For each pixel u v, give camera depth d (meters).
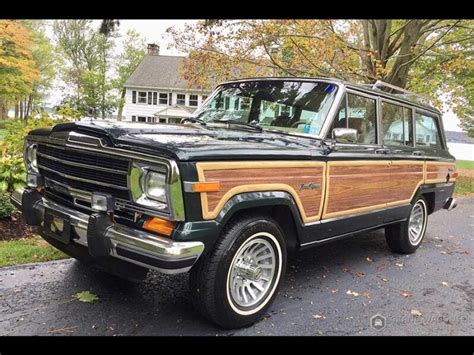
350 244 5.89
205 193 2.64
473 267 5.16
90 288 3.68
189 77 14.32
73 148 2.97
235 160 2.84
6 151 5.99
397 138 4.96
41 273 3.96
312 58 12.78
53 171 3.26
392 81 13.63
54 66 47.75
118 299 3.51
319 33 12.79
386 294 4.05
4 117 45.72
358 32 14.38
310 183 3.48
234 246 2.93
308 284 4.18
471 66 13.08
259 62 13.20
